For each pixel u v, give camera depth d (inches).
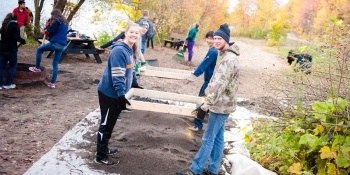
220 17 1190.3
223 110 164.9
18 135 203.6
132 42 173.9
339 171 168.2
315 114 174.2
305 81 209.5
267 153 202.7
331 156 163.5
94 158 182.7
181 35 903.1
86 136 210.4
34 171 162.2
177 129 238.8
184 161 192.1
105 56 530.6
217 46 164.1
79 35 468.4
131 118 248.2
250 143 217.8
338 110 170.2
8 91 289.3
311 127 190.4
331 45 205.3
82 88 328.2
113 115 174.2
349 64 188.1
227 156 205.6
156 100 299.6
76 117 244.2
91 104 280.1
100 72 407.5
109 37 668.7
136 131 222.7
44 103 269.4
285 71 239.1
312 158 188.4
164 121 249.8
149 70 278.7
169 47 774.5
